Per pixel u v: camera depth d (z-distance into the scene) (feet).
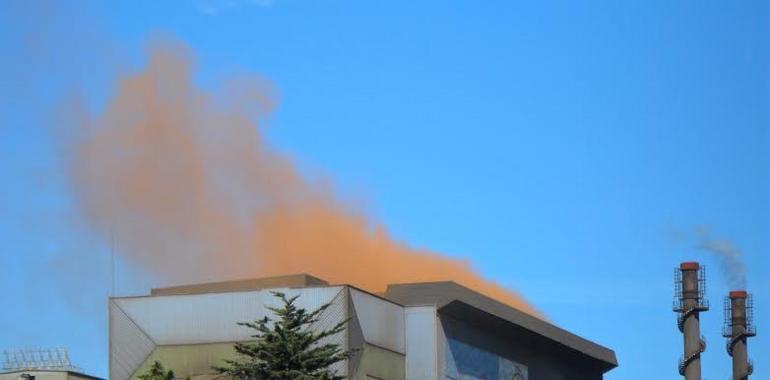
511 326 513.04
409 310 476.54
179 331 453.58
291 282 460.14
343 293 444.96
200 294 454.81
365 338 452.35
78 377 444.14
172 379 400.26
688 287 646.74
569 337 566.36
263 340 387.14
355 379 442.09
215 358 447.83
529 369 538.06
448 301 477.77
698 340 644.27
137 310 457.68
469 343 495.00
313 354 375.45
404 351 472.85
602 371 607.78
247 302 450.30
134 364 453.99
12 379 441.27
